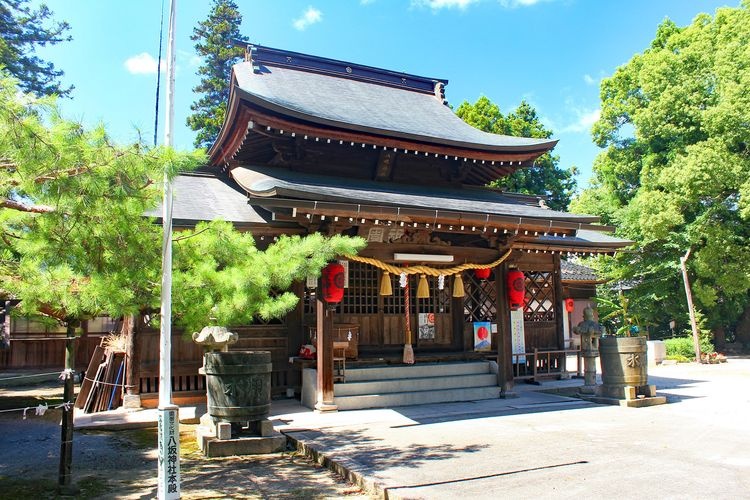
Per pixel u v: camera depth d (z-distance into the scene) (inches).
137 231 227.3
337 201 367.2
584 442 303.7
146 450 302.8
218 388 303.7
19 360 669.9
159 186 228.8
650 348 846.5
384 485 224.2
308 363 448.1
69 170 184.7
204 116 1253.7
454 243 519.8
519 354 560.4
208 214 422.0
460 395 464.8
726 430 334.6
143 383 416.2
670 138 1028.5
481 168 603.2
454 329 549.6
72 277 215.8
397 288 526.0
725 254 936.3
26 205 202.5
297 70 651.5
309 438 318.0
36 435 344.2
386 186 510.0
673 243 963.3
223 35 1322.6
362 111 576.7
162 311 215.6
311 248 278.4
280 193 351.6
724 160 906.7
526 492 216.4
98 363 418.3
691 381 599.5
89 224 203.9
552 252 568.1
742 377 641.6
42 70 957.8
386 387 448.8
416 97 717.3
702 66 997.2
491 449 288.5
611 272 1068.5
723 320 1069.1
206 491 231.9
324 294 409.7
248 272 258.4
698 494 212.8
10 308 265.1
